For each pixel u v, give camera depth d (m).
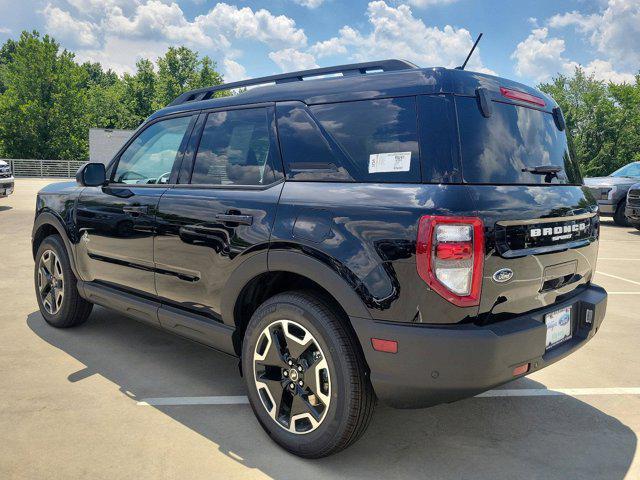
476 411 3.04
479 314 2.13
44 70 47.34
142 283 3.39
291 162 2.64
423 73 2.34
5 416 2.84
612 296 5.96
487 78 2.44
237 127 2.98
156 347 3.99
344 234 2.28
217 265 2.81
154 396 3.15
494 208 2.16
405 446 2.63
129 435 2.67
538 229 2.32
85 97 50.31
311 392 2.45
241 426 2.80
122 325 4.50
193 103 3.36
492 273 2.13
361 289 2.20
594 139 47.59
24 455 2.46
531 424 2.89
